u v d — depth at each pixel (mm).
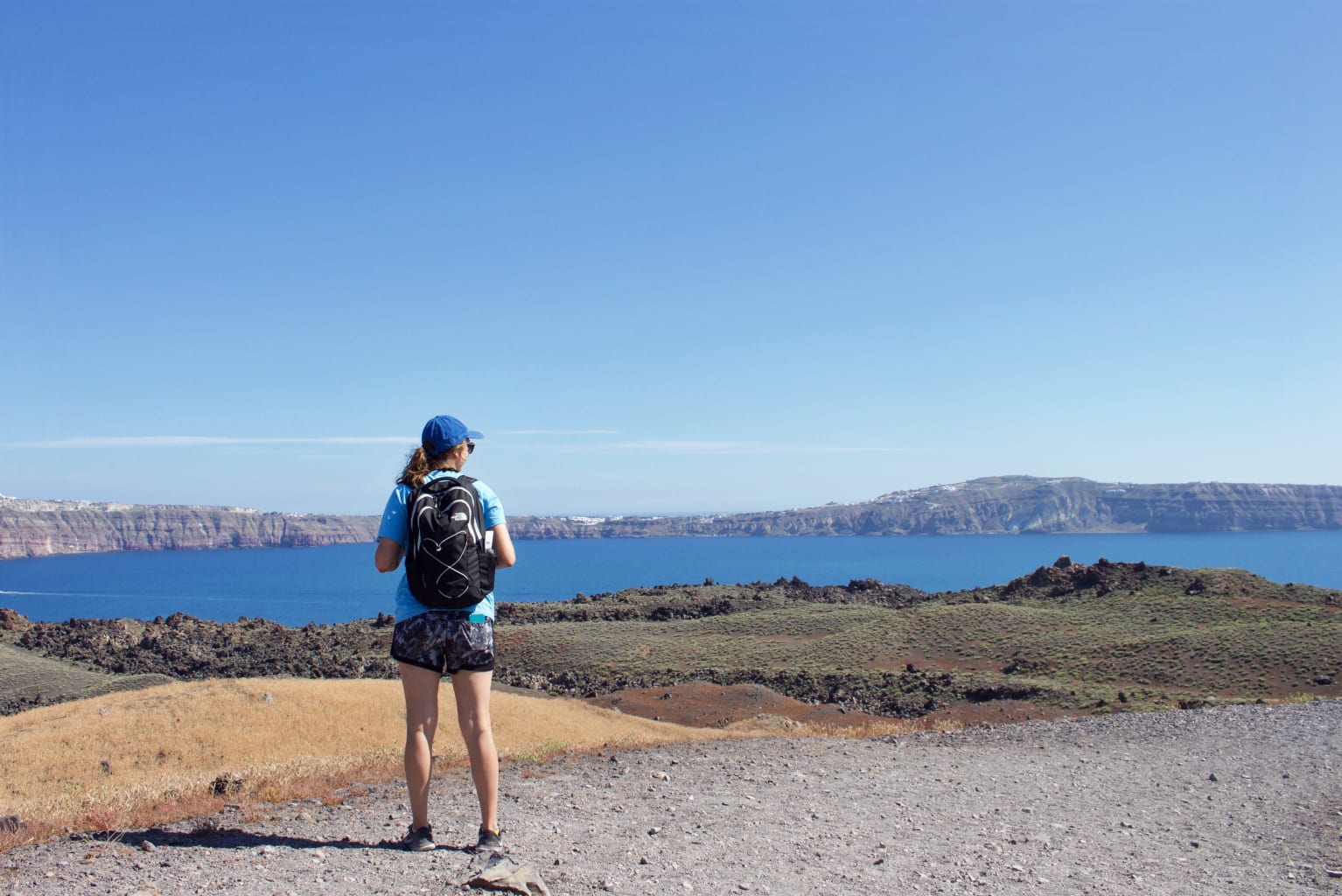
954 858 5852
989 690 57500
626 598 128250
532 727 29875
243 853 4910
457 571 4824
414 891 4227
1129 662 59625
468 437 5246
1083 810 7934
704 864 5258
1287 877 5902
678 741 13531
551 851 5340
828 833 6379
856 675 67062
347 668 83062
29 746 26094
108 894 4051
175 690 32281
